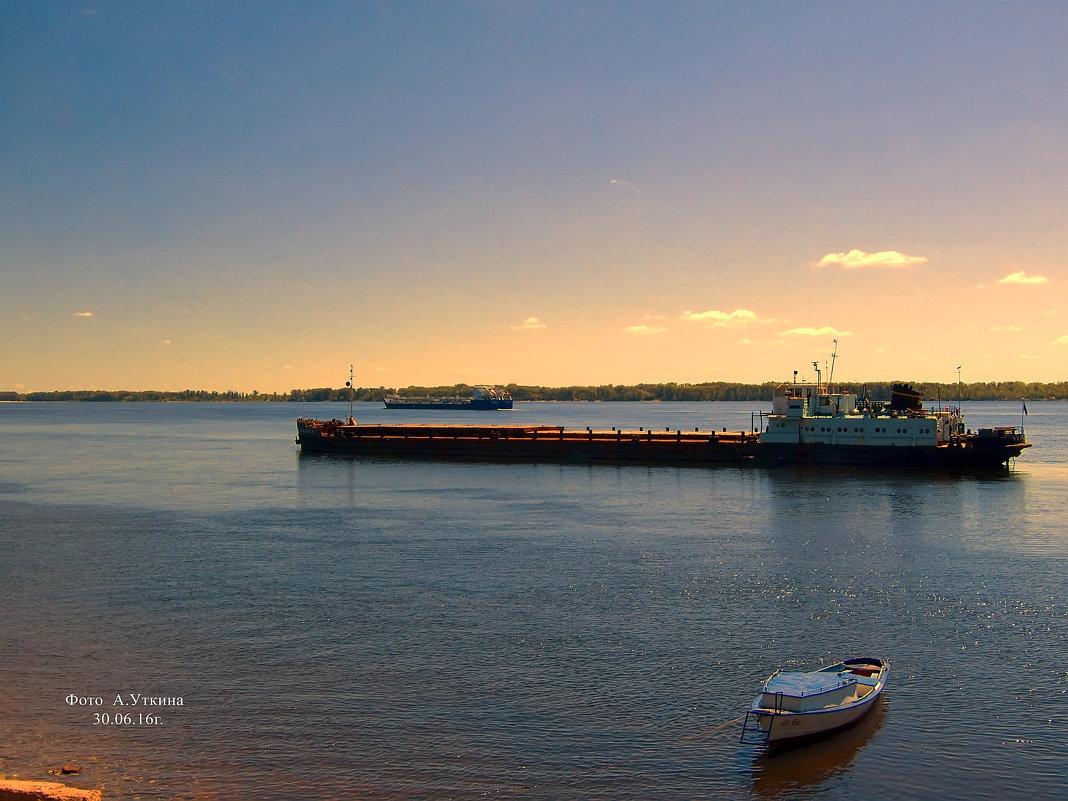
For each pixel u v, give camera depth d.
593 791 33.88
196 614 55.25
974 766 35.53
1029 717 39.62
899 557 71.44
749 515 93.56
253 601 58.22
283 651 48.25
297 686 43.31
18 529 87.19
